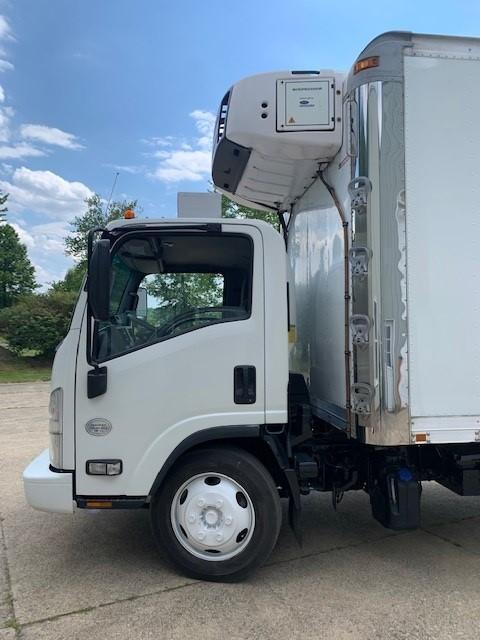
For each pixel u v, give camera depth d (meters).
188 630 2.89
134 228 3.43
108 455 3.33
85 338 3.35
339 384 3.65
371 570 3.64
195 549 3.44
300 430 3.66
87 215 26.36
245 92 3.60
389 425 3.16
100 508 3.36
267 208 5.17
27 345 23.67
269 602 3.19
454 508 5.00
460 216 3.24
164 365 3.35
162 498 3.43
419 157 3.21
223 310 3.47
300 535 3.46
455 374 3.22
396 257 3.17
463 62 3.26
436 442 3.19
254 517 3.38
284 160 3.88
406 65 3.20
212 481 3.44
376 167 3.18
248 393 3.39
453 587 3.40
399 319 3.17
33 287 50.88
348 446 3.80
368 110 3.20
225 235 3.48
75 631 2.88
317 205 4.19
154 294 3.52
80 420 3.33
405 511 3.49
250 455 3.46
